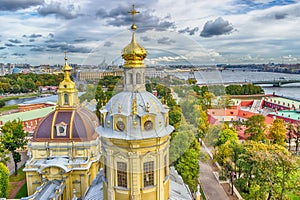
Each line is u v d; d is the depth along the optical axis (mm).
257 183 54688
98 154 61000
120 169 26016
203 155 62062
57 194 53656
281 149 58594
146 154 25234
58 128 62156
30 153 62344
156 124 24297
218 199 64875
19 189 75188
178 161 56031
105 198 28562
